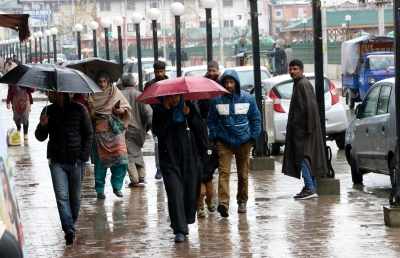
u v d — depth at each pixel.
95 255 18.75
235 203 24.73
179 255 18.42
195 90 19.72
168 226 21.72
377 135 26.33
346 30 123.50
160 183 29.41
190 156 19.94
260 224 21.47
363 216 22.16
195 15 187.75
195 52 148.50
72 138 19.91
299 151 25.00
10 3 126.00
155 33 49.56
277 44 98.50
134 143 28.53
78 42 75.12
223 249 18.83
